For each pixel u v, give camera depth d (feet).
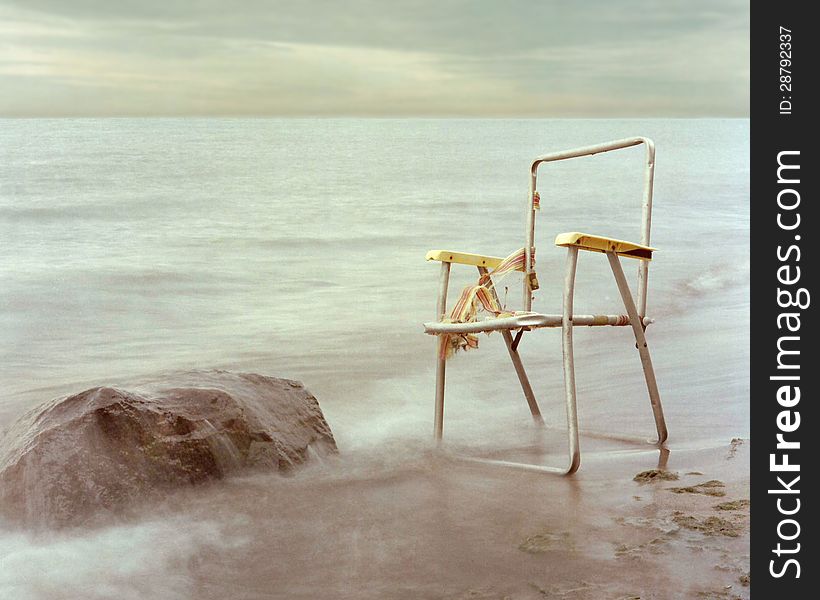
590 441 11.95
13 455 9.17
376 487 9.87
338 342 19.26
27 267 29.60
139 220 44.55
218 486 9.70
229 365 17.21
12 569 7.71
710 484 9.62
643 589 6.92
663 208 50.98
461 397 14.75
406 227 42.34
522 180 71.56
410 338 19.67
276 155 98.22
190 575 7.51
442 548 7.98
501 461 10.77
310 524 8.67
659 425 11.56
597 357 17.46
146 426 9.48
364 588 7.17
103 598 7.07
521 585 7.11
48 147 95.61
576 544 7.94
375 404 14.30
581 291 25.17
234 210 49.42
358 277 28.37
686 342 18.51
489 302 12.00
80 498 8.83
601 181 70.49
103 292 25.23
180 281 27.25
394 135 163.02
